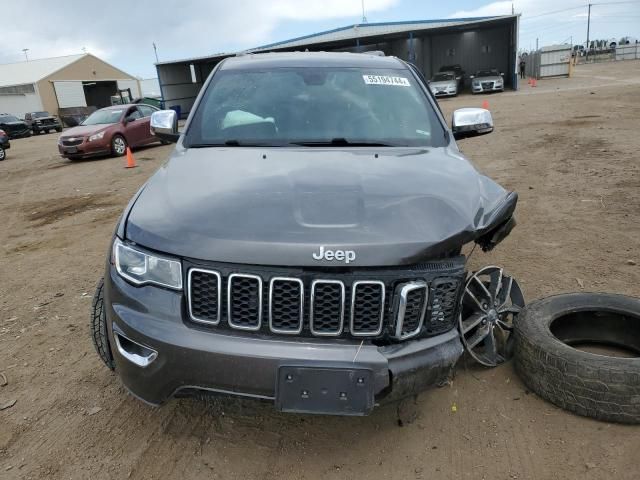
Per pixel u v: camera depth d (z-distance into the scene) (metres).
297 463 2.46
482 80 30.61
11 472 2.45
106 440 2.66
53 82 53.47
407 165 2.85
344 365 2.10
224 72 3.87
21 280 5.09
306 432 2.65
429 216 2.33
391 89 3.73
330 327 2.16
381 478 2.36
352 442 2.58
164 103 38.25
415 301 2.22
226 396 2.20
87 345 3.65
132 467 2.47
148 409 2.88
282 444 2.58
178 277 2.22
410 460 2.46
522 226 5.87
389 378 2.17
